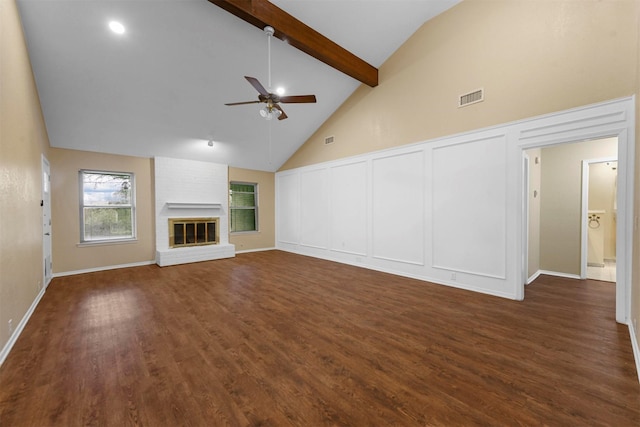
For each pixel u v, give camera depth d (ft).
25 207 9.64
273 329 9.00
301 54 14.58
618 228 9.21
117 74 12.73
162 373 6.57
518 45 11.36
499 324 9.29
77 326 9.21
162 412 5.29
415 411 5.29
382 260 17.08
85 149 16.92
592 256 18.94
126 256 18.51
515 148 11.51
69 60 11.54
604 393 5.73
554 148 16.08
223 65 13.79
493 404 5.46
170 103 15.23
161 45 11.99
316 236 22.20
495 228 12.17
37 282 11.54
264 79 15.44
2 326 7.21
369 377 6.40
